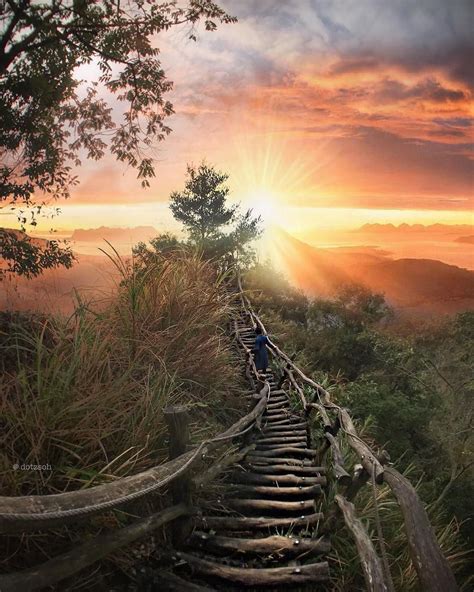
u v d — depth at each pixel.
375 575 2.40
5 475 2.65
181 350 5.45
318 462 5.43
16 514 1.93
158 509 3.50
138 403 3.78
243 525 3.75
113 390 3.57
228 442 4.93
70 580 2.71
